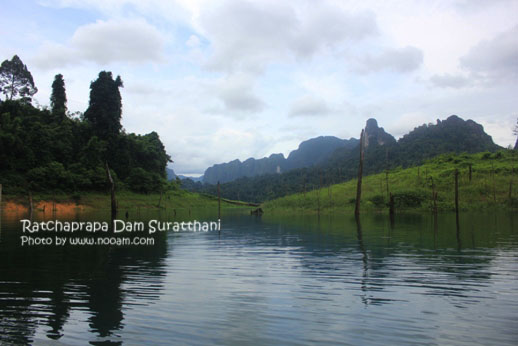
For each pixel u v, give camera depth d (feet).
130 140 287.48
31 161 219.20
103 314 19.12
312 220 90.48
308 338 15.80
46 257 36.94
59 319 18.43
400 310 19.33
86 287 24.56
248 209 228.43
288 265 31.78
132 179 257.14
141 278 27.22
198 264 32.73
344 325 17.26
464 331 16.37
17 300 21.59
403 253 36.96
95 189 232.32
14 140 211.00
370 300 21.13
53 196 198.29
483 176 156.76
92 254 38.75
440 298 21.36
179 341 15.66
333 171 397.60
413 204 125.49
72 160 244.83
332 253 37.78
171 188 298.76
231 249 41.98
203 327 17.21
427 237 50.49
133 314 19.08
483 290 22.97
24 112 256.52
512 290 22.93
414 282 25.11
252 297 21.99
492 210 119.34
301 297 21.89
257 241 49.49
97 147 249.14
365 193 148.56
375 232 58.13
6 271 29.89
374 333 16.29
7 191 190.70
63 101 287.07
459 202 127.44
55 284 25.44
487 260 32.71
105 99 268.82
